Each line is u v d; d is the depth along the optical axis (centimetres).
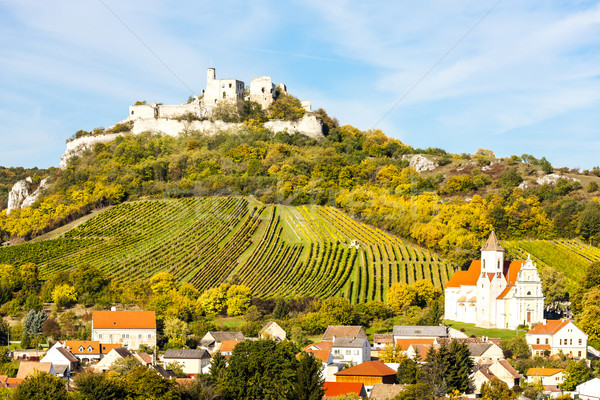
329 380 19225
